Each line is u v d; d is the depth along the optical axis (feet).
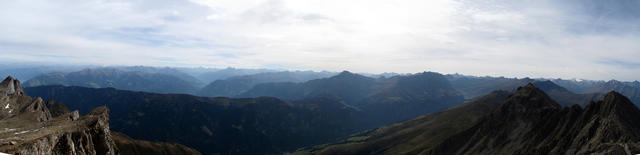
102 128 383.24
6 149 237.45
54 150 286.87
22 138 273.75
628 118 458.91
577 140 480.64
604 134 439.63
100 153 359.05
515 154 611.06
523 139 644.27
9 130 313.94
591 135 466.29
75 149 310.04
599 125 471.21
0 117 383.45
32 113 422.82
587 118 523.70
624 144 397.60
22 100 472.03
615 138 419.54
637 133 422.00
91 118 406.00
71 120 392.68
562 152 488.02
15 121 372.58
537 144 593.42
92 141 357.82
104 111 466.29
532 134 637.71
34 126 341.41
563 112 620.90
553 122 619.67
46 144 276.41
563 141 507.30
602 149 415.23
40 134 293.43
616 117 453.58
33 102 466.29
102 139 371.15
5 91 458.50
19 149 242.17
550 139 568.41
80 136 327.06
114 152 416.26
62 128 337.11
